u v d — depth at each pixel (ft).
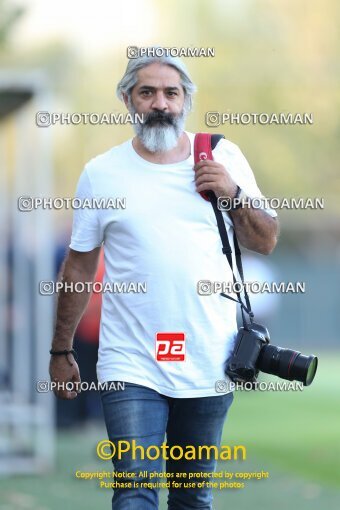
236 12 236.63
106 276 50.75
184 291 49.32
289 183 247.09
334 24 199.31
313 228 348.18
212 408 50.29
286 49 210.38
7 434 108.37
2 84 95.50
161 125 49.60
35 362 104.99
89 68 231.71
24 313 119.03
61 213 143.95
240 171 51.16
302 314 338.95
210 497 52.06
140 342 49.52
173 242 49.47
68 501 82.64
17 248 118.73
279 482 92.22
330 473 96.84
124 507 48.65
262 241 50.67
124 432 49.03
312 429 131.64
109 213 50.14
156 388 49.47
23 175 112.98
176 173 50.01
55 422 129.90
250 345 50.16
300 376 50.44
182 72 50.21
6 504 81.71
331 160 239.71
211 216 49.83
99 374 50.52
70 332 52.34
